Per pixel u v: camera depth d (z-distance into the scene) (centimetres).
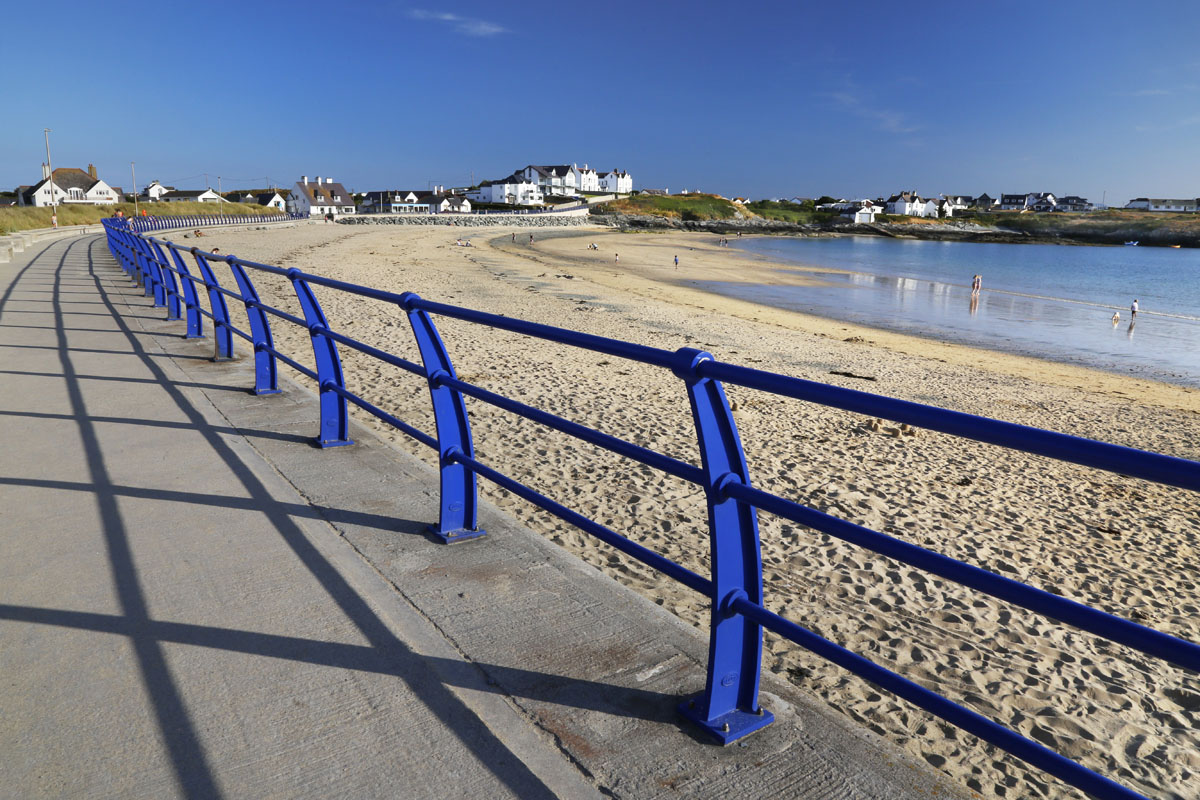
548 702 219
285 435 479
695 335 1773
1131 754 297
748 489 183
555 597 280
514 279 3070
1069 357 2070
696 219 14938
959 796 184
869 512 572
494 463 613
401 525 343
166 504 361
